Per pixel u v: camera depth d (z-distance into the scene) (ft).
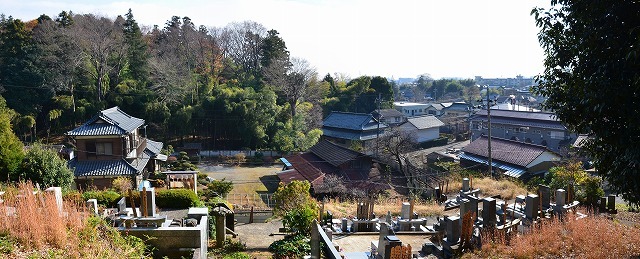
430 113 223.71
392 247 25.44
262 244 36.60
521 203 41.65
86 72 125.80
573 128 27.43
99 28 131.95
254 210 62.85
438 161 110.22
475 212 33.65
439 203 59.47
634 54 19.66
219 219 34.35
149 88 133.49
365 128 141.18
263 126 134.41
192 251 25.99
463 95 289.94
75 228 23.29
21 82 113.70
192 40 156.04
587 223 33.99
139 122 89.81
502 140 106.11
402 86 372.38
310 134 135.23
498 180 76.28
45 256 20.03
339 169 92.79
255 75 164.45
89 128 77.87
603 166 25.50
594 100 22.95
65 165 58.65
